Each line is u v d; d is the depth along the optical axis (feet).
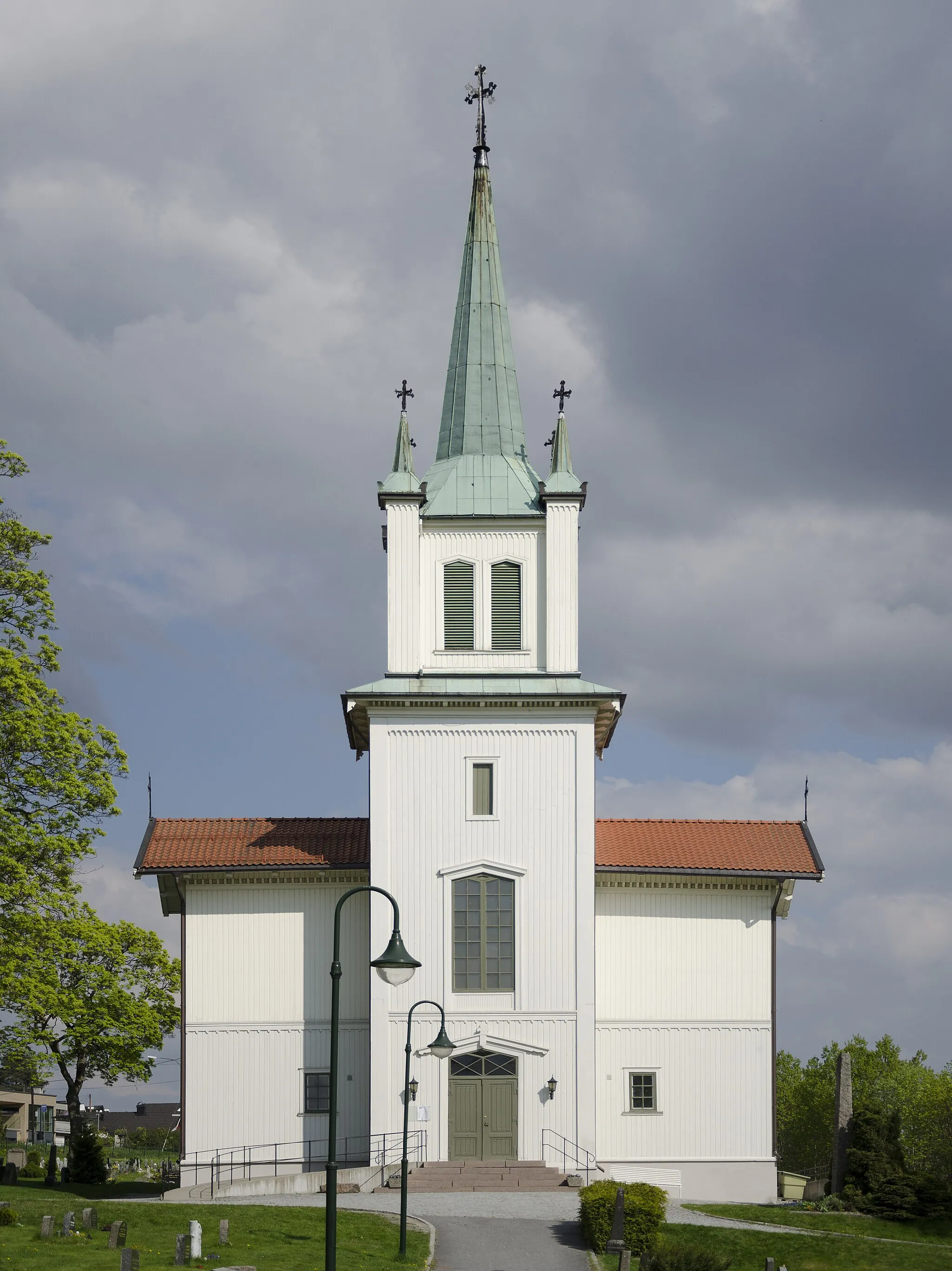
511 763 189.67
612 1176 183.42
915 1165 318.04
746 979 198.29
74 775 192.54
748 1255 148.25
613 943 198.18
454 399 209.56
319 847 200.95
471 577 197.06
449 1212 160.45
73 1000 190.29
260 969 196.85
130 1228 147.43
